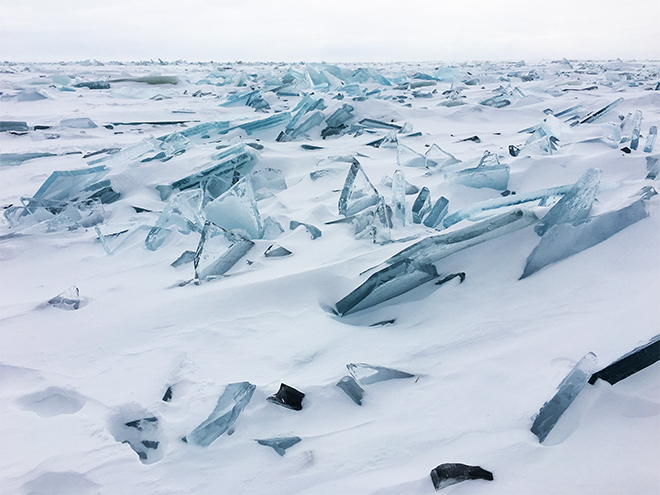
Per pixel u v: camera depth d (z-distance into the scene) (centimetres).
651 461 140
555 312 226
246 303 280
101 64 4944
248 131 899
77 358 246
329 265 306
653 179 364
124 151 682
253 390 203
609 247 254
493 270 271
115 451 180
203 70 3672
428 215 394
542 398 175
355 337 243
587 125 784
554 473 144
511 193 439
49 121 1077
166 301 292
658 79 1912
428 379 203
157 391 215
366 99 1039
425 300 272
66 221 464
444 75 2197
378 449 169
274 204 476
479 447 160
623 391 165
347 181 419
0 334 272
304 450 174
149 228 435
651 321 193
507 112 1040
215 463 173
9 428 193
